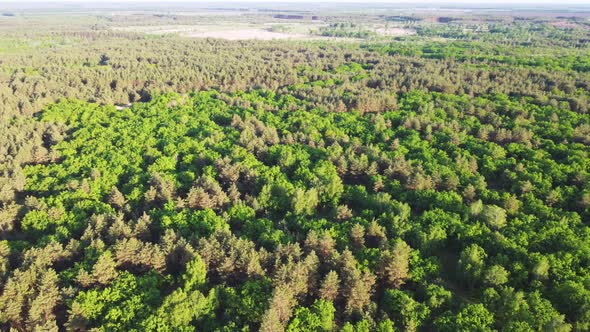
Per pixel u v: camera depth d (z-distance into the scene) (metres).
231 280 77.69
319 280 74.94
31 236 94.19
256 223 91.88
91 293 70.88
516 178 108.62
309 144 132.00
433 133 139.62
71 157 125.81
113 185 111.31
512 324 64.94
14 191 109.00
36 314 68.62
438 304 70.75
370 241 87.31
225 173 112.31
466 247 81.69
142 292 72.38
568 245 81.50
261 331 62.25
